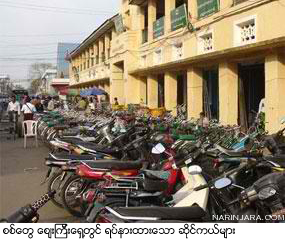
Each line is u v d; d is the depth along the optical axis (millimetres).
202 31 15633
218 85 15453
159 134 8883
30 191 7715
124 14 25828
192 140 8312
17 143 15477
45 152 12961
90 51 39688
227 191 4562
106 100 30531
